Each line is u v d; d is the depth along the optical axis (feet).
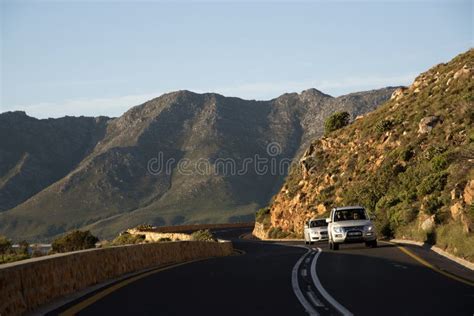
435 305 49.65
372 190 218.38
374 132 270.67
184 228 415.03
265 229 317.01
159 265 98.84
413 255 100.78
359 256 103.04
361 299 53.57
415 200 174.29
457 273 73.36
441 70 297.12
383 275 72.18
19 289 50.37
